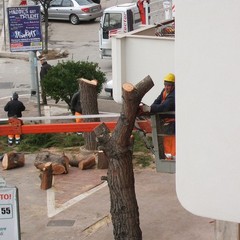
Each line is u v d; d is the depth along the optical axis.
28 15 20.62
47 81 20.62
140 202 14.62
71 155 17.67
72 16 36.75
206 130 6.68
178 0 6.56
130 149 11.12
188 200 6.86
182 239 12.90
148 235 13.12
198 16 6.50
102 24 29.09
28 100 24.19
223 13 6.40
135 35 13.59
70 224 13.81
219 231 9.75
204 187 6.77
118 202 11.30
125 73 13.59
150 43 13.34
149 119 12.06
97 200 14.96
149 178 16.00
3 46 32.75
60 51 31.64
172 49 13.19
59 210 14.52
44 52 31.00
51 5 37.22
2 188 10.23
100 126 11.12
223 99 6.56
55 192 15.54
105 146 11.07
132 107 10.48
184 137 6.79
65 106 22.94
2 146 19.02
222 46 6.47
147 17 17.81
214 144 6.67
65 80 20.41
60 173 16.45
